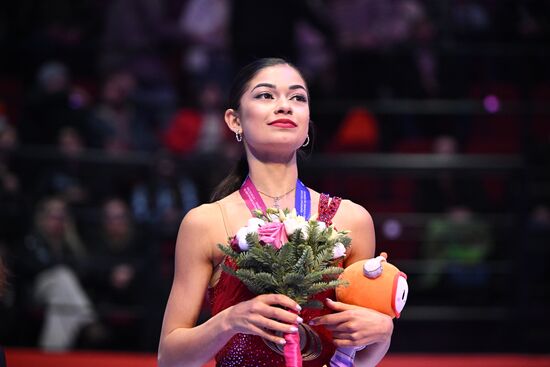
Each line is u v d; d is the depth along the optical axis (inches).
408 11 732.0
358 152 687.7
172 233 612.1
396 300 249.4
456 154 690.8
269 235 242.2
